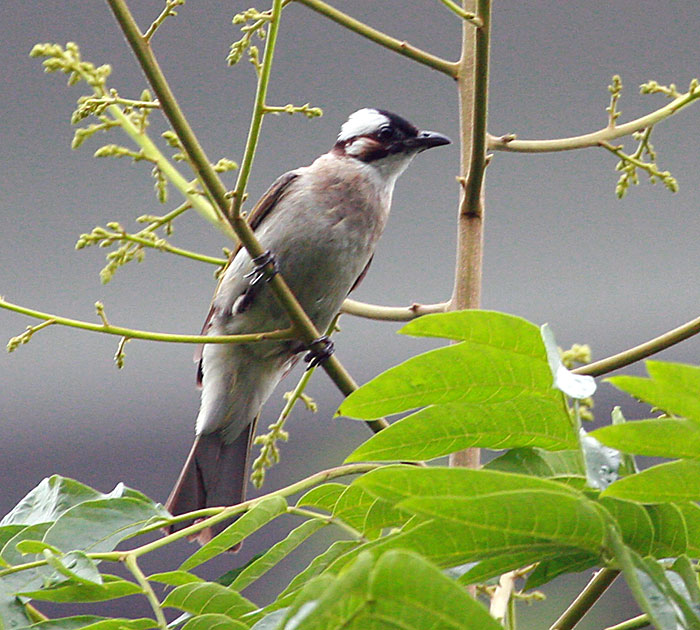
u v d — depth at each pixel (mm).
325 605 2533
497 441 4250
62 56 6168
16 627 4344
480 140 6785
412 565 2586
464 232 7156
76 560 4441
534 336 3982
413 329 3994
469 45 7441
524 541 3375
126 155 6910
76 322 6008
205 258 7230
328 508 4969
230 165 6844
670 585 3535
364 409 4156
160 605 4238
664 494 3496
